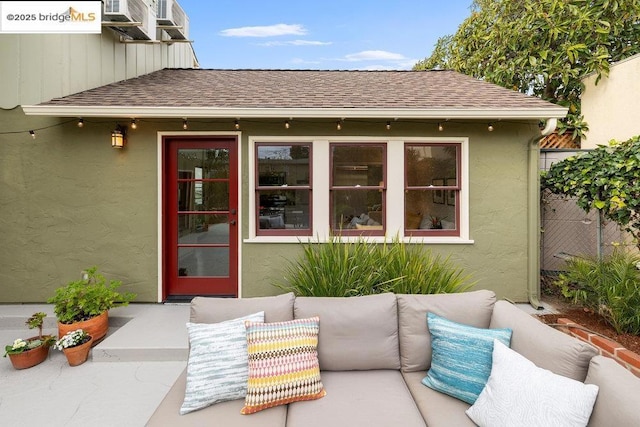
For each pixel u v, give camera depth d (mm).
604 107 5148
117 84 4496
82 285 3234
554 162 4465
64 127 3857
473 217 4055
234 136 4031
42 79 3795
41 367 2807
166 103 3730
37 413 2223
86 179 3895
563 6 5625
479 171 4043
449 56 9117
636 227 3512
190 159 4125
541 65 5891
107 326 3303
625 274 2822
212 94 4164
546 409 1360
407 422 1624
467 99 4082
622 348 2322
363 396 1830
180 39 5793
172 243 4133
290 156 4109
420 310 2137
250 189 4020
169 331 3205
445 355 1881
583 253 4152
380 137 4035
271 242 4000
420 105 3836
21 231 3854
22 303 3881
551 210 4520
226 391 1778
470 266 4051
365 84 4918
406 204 4141
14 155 3820
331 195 4129
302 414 1685
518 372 1534
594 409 1329
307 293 3139
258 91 4383
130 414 2217
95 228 3916
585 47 5438
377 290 3045
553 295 4266
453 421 1619
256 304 2131
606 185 3508
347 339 2086
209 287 4152
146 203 3951
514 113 3668
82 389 2496
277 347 1827
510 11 6652
